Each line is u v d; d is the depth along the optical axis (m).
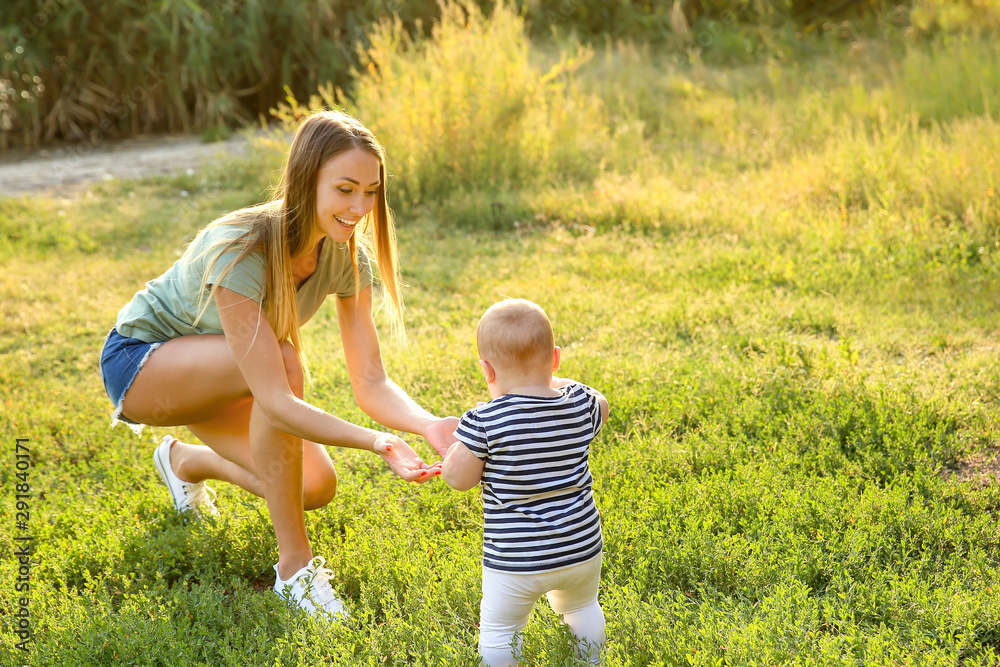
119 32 13.81
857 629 2.54
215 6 13.97
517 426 2.40
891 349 4.94
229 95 14.57
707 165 9.45
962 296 5.71
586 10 16.25
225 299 2.69
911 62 11.41
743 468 3.52
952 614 2.59
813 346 4.82
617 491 3.46
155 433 4.44
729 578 2.89
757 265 6.46
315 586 2.90
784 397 4.17
